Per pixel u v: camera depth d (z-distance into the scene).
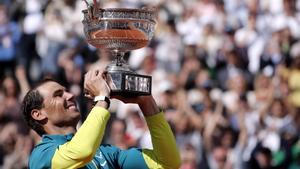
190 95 21.48
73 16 24.03
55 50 22.42
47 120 8.79
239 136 20.16
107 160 8.87
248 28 24.23
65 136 8.70
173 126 19.88
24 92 22.34
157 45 23.22
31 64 23.31
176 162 8.87
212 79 22.66
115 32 8.34
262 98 21.56
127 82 8.36
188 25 24.64
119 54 8.52
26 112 8.85
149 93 8.46
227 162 19.61
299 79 22.22
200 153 19.61
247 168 19.61
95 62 22.17
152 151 8.93
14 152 19.48
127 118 19.77
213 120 20.23
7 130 19.75
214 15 24.83
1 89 22.64
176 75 22.42
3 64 23.38
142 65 22.52
